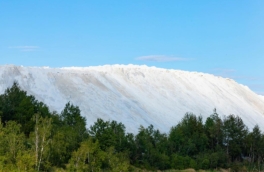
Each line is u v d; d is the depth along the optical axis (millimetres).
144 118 114750
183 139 84000
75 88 117188
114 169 56062
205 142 89125
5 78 105938
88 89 120312
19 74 111125
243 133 92688
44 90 108688
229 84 192125
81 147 53656
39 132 52094
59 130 58719
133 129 102562
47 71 120562
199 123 95000
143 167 70562
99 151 56844
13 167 44375
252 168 86062
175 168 75438
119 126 72188
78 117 69562
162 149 78188
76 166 51156
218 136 91438
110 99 119250
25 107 64750
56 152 52812
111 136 65938
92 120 100062
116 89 132000
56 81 117062
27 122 61750
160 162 72875
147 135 77500
